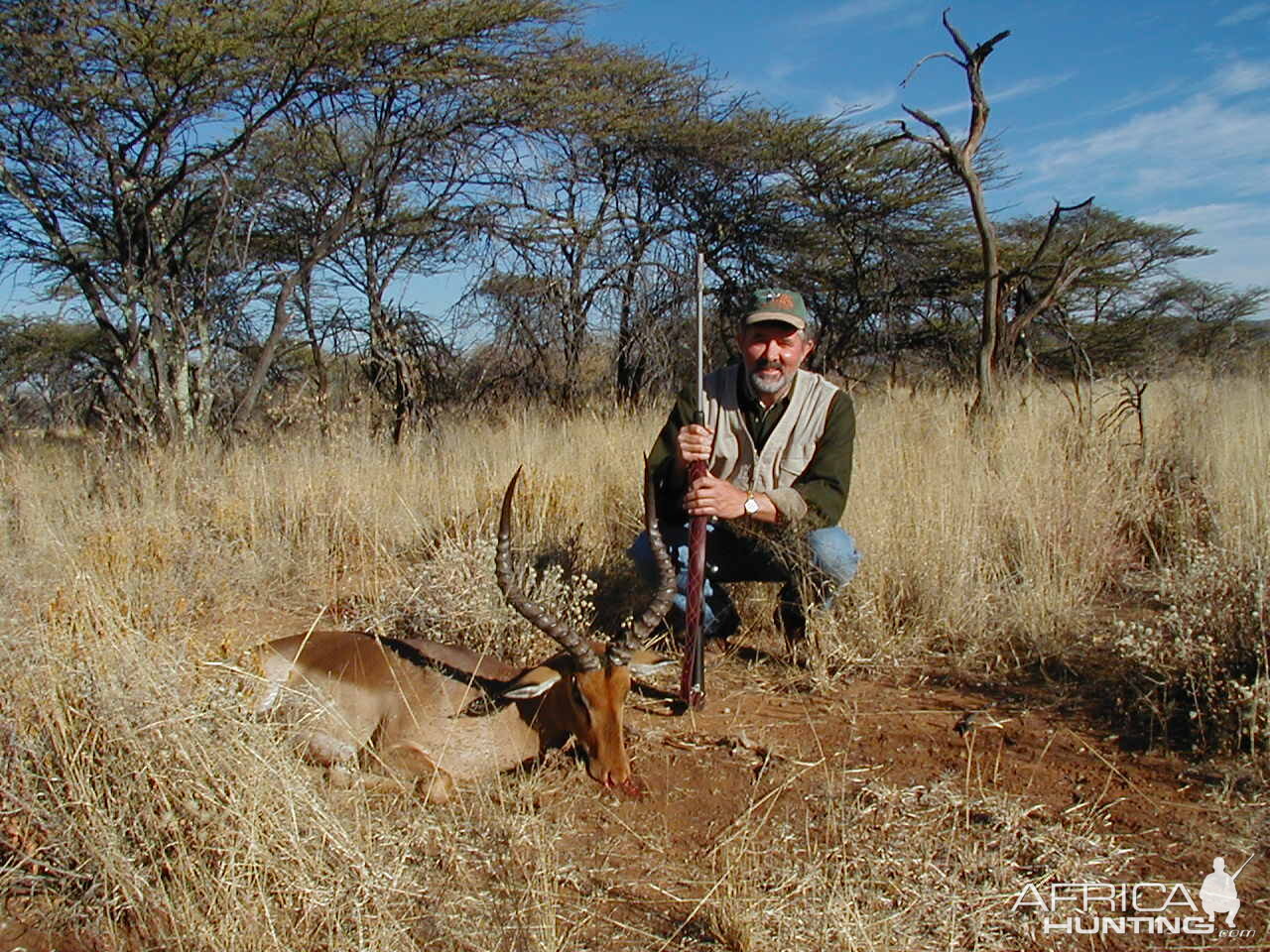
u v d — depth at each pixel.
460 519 7.43
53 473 9.58
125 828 3.45
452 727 4.28
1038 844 3.82
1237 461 8.00
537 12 13.53
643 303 17.25
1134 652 4.95
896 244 20.03
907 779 4.35
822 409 5.45
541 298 16.52
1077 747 4.61
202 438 11.37
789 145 19.03
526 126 15.08
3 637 4.00
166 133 12.10
